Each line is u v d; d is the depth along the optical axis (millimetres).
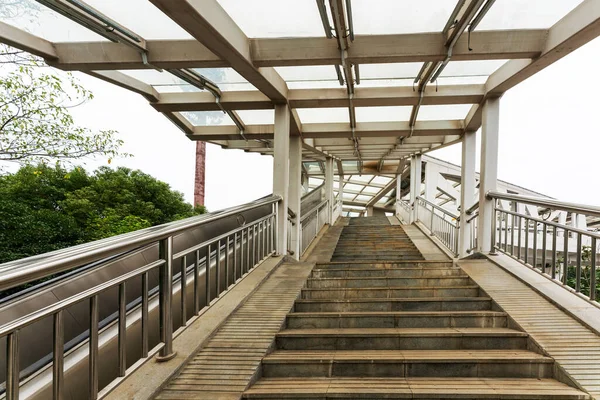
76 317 2834
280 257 4945
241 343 2619
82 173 10828
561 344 2469
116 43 3730
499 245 4777
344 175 15695
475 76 4602
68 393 2355
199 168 14703
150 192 11977
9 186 9078
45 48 3645
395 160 12703
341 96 5082
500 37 3592
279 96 4879
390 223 12703
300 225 6750
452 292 3619
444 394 2072
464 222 6270
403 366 2398
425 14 3240
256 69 3881
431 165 13609
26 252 6438
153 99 5309
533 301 3193
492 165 4973
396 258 6902
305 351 2676
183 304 2525
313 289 3750
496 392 2061
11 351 1310
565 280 3156
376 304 3391
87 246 1645
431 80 4484
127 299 3367
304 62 3758
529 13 3227
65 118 5781
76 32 3504
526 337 2625
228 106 5344
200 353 2492
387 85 5082
